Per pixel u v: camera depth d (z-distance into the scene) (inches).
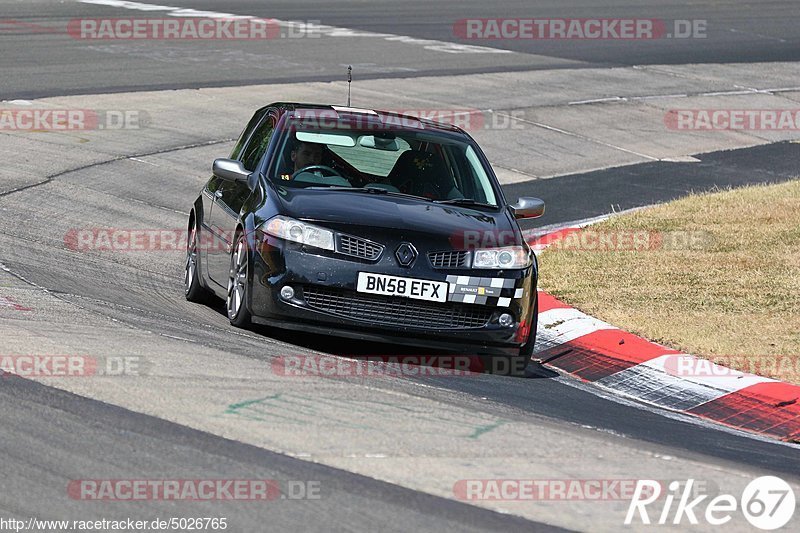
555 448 818.8
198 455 716.7
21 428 737.6
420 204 1103.6
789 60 3791.8
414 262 1026.7
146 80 2635.3
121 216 1657.2
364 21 3934.5
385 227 1037.2
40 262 1312.7
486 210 1130.7
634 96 3053.6
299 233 1031.6
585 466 780.6
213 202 1219.9
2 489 641.0
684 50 3821.4
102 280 1278.3
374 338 1029.2
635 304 1375.5
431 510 661.3
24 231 1473.9
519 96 2888.8
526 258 1081.4
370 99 2667.3
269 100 2544.3
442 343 1043.3
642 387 1106.7
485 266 1048.8
